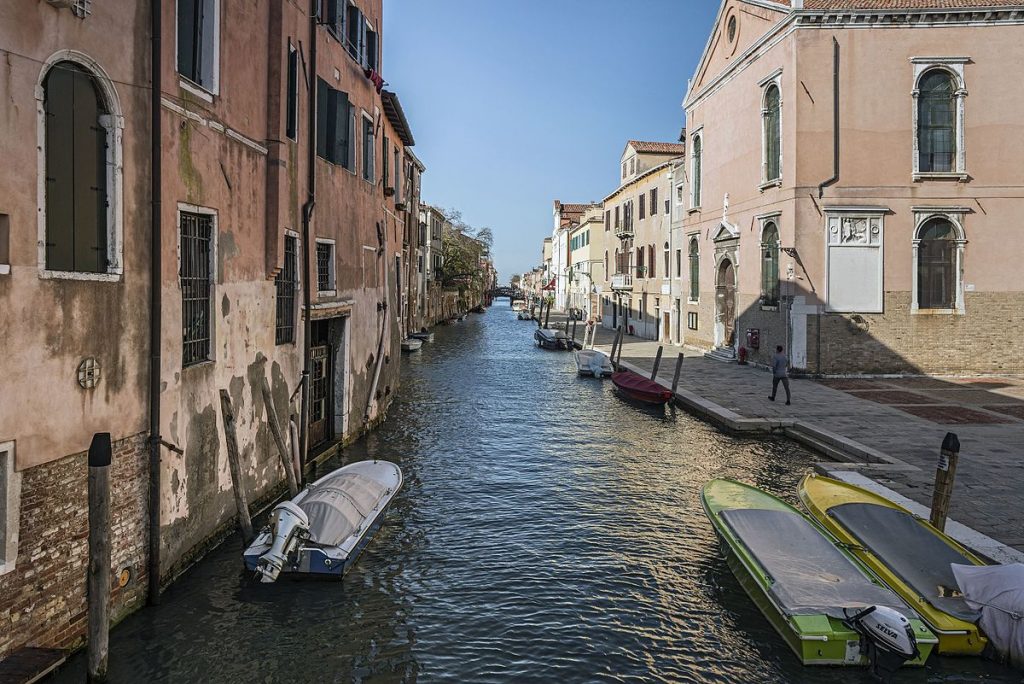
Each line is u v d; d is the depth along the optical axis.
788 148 22.77
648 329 41.22
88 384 6.42
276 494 10.84
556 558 9.47
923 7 21.88
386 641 7.35
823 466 12.52
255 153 9.89
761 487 12.62
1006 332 22.44
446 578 8.82
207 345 8.73
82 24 6.24
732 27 27.38
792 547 8.23
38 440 5.84
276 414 10.37
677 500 11.89
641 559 9.45
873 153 22.30
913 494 10.75
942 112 22.41
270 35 10.27
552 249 100.06
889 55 22.19
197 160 8.21
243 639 7.24
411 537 10.15
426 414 19.12
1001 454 12.98
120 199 6.77
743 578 8.23
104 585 5.95
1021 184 22.14
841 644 6.70
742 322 26.88
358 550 8.99
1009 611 6.58
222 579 8.27
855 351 22.58
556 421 18.47
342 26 13.83
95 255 6.60
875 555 8.05
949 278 22.53
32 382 5.76
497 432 16.98
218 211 8.78
